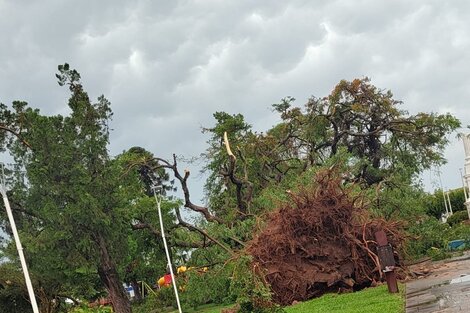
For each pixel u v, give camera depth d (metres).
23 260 12.01
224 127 30.92
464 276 16.08
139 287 39.69
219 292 21.42
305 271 18.17
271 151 31.00
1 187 12.23
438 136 31.98
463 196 46.53
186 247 25.67
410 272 18.64
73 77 23.56
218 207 31.08
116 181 23.14
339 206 18.78
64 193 21.84
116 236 22.84
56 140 22.23
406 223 20.48
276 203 20.59
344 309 13.79
